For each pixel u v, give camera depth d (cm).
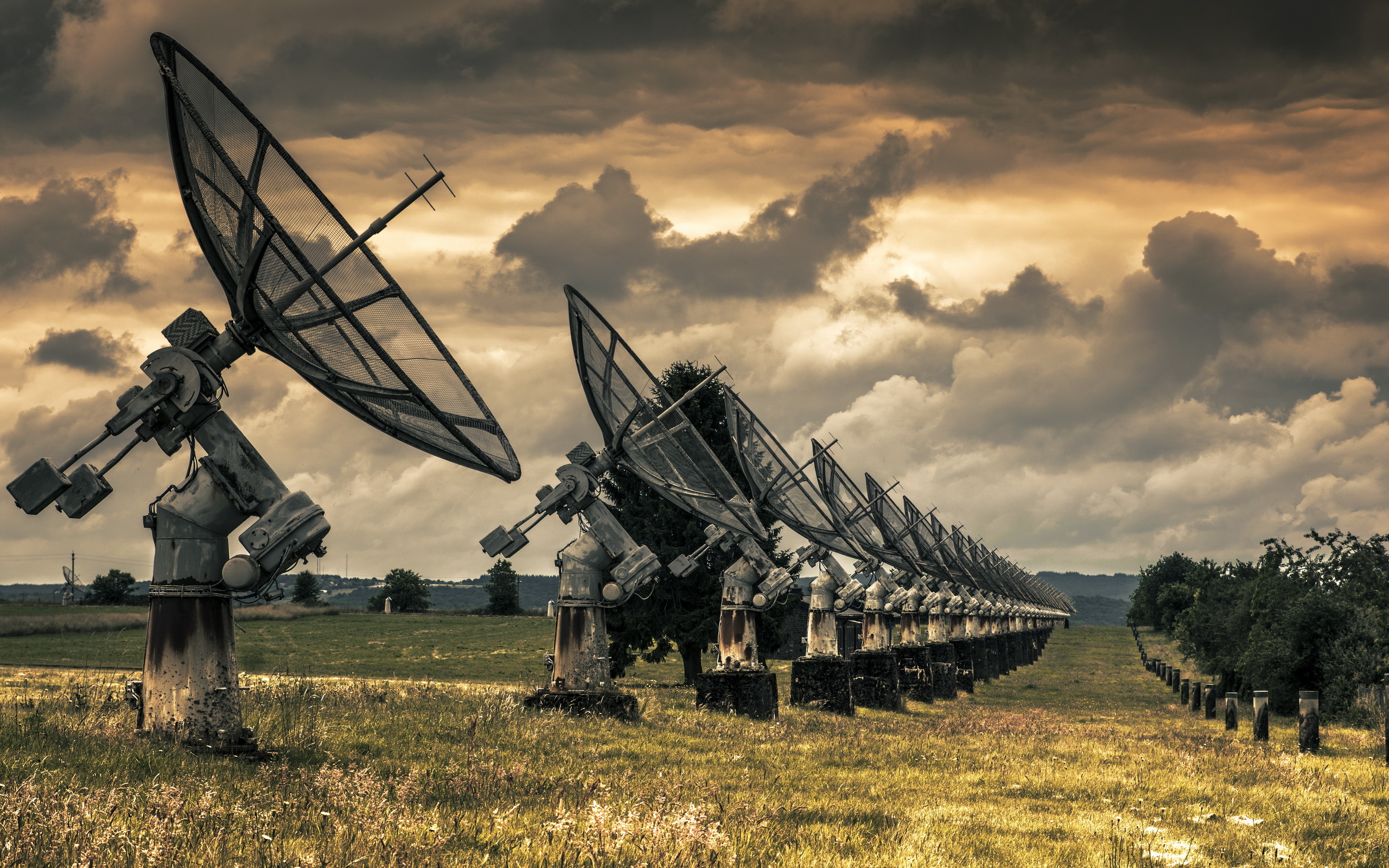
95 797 1112
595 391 2902
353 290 1648
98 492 1459
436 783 1477
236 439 1528
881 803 1656
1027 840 1370
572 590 2728
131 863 897
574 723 2408
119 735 1509
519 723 2259
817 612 3997
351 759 1639
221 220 1508
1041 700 5544
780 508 3894
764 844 1197
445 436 1739
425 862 976
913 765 2222
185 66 1415
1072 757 2445
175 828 1010
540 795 1464
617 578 2706
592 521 2766
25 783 1105
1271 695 4275
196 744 1501
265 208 1353
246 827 1072
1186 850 1312
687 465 3127
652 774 1808
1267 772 2184
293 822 1130
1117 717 4294
